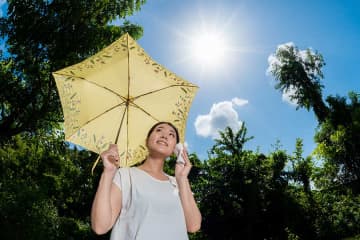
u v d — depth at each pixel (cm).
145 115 251
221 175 2023
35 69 1430
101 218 174
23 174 1711
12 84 1427
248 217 1919
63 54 1423
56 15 1404
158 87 257
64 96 232
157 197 190
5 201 1170
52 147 1747
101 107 240
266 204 1994
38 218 1199
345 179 2769
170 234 182
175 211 192
